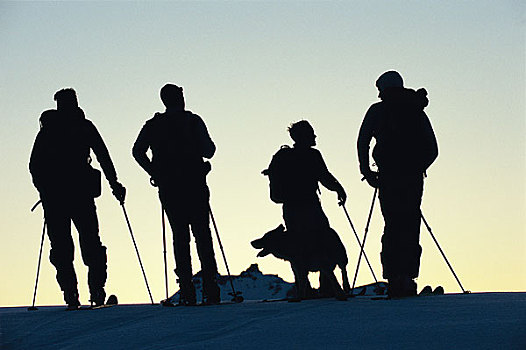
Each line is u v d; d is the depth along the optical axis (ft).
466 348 58.85
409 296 87.51
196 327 71.15
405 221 89.61
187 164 93.15
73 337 72.23
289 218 92.27
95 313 84.12
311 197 92.53
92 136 97.25
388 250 89.61
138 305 94.73
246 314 76.02
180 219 92.73
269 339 64.34
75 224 97.50
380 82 92.32
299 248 91.50
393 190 89.40
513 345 58.54
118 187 100.12
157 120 93.86
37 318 82.74
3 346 70.33
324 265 91.15
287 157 92.73
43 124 96.63
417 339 61.46
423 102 90.94
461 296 84.38
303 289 92.27
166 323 73.61
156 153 93.50
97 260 97.96
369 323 67.05
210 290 93.30
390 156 89.40
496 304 72.69
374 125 90.33
